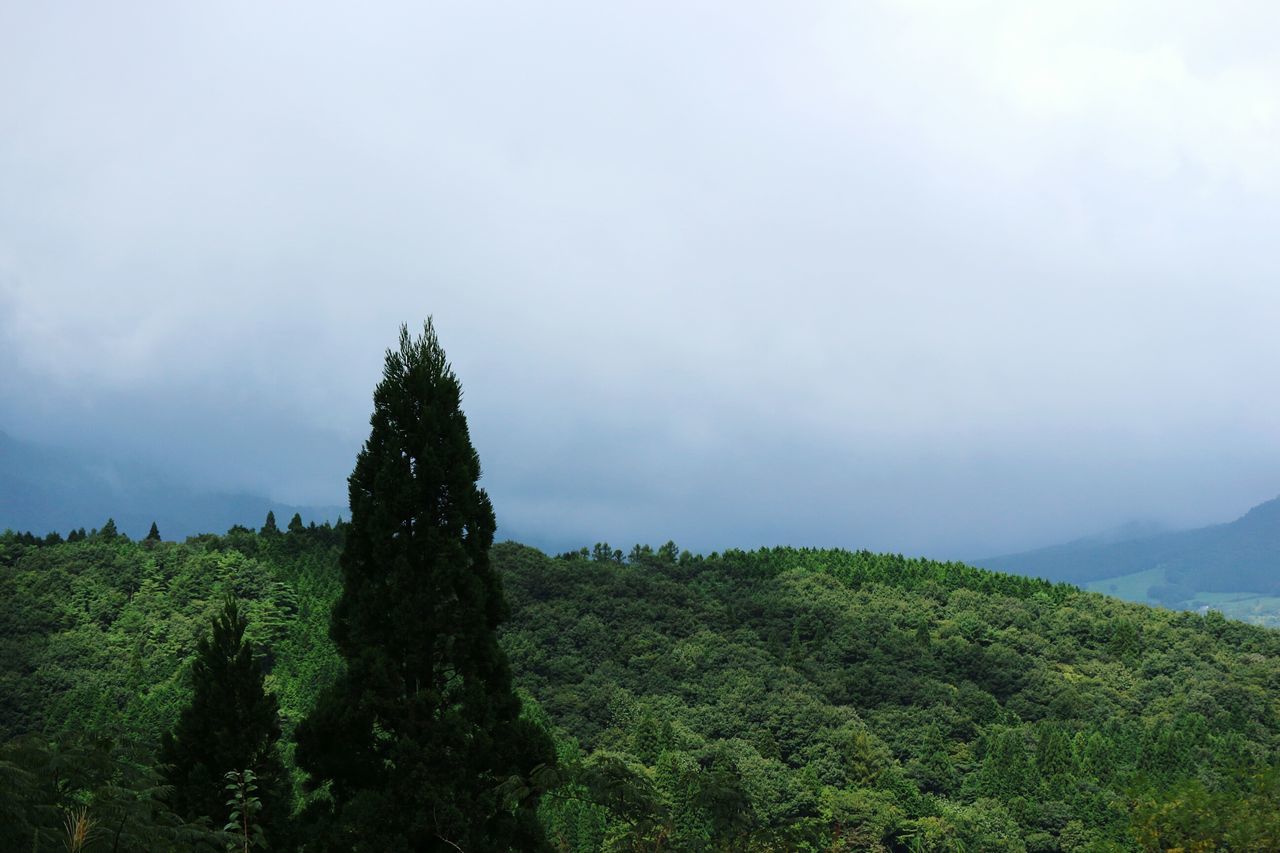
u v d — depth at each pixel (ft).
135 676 351.67
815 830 71.72
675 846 63.26
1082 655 510.99
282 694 331.36
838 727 392.06
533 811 76.38
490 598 81.35
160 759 82.28
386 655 76.38
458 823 71.36
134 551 463.42
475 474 82.84
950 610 568.41
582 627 491.72
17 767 48.11
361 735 76.38
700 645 479.41
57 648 368.68
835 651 490.49
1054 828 308.19
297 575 444.96
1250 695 431.02
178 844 55.67
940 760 370.53
